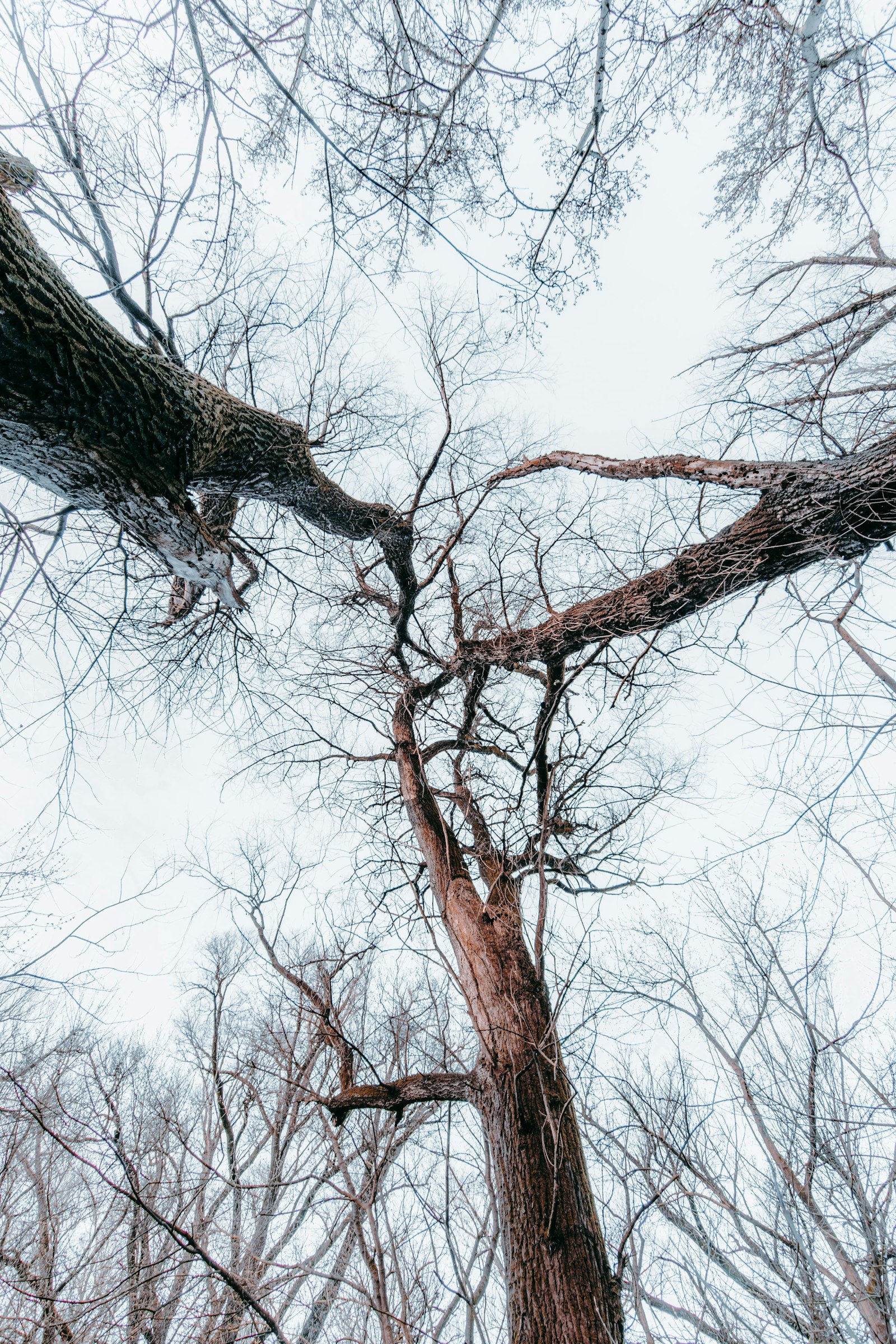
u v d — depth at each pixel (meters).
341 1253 5.36
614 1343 2.49
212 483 3.72
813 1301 3.65
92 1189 5.76
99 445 2.55
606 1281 2.71
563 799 3.99
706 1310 3.78
